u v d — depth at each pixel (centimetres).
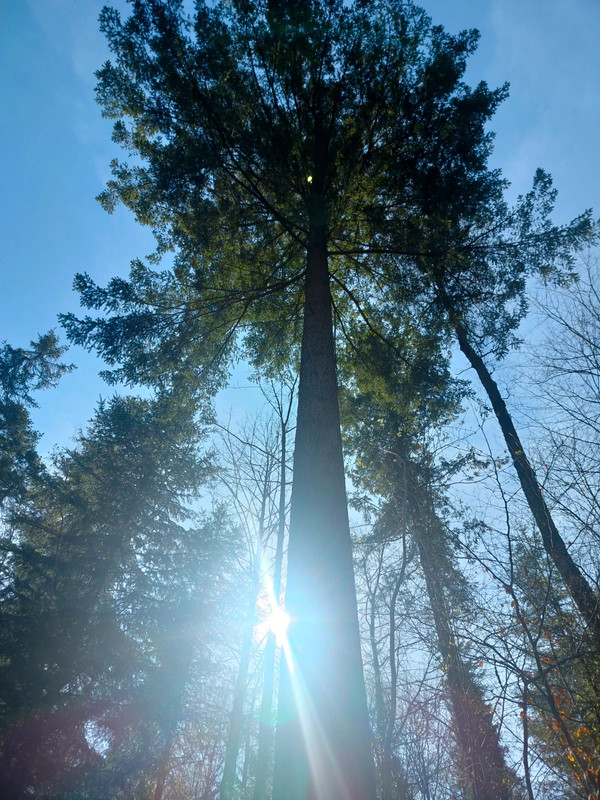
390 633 713
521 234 1009
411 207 1038
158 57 937
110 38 943
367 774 438
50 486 1406
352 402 1193
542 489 641
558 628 564
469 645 584
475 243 1025
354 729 457
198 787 1597
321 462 641
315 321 809
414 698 671
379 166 1032
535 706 526
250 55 982
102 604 1252
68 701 1070
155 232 1136
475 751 583
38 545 1408
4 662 1088
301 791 429
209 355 1138
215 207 1027
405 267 1091
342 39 990
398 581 738
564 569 603
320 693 475
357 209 1045
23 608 1155
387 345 1137
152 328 1033
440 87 1002
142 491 1402
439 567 691
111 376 1048
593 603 572
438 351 1126
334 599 532
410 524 776
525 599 579
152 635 1218
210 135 963
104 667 1116
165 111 976
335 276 1163
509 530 565
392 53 998
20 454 1460
